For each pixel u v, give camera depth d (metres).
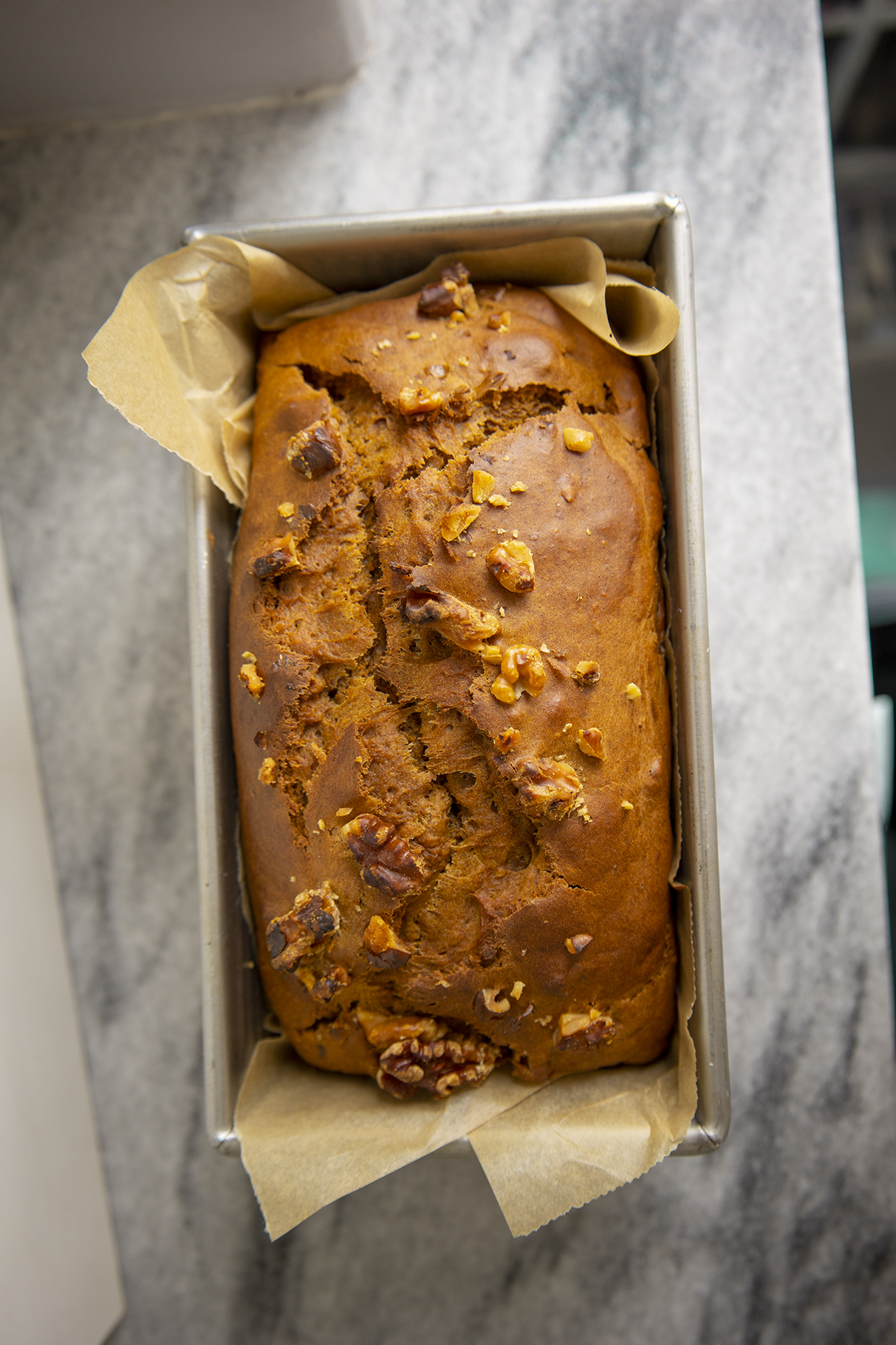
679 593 0.29
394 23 0.35
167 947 0.36
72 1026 0.36
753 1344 0.35
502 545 0.28
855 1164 0.35
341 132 0.35
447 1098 0.30
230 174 0.36
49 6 0.30
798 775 0.35
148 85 0.34
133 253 0.36
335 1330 0.36
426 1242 0.36
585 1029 0.28
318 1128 0.29
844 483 0.35
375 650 0.29
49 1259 0.33
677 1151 0.28
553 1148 0.29
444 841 0.28
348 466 0.29
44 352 0.36
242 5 0.31
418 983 0.29
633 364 0.31
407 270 0.31
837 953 0.35
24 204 0.36
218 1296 0.36
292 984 0.30
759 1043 0.35
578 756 0.28
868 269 0.46
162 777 0.36
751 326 0.35
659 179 0.35
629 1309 0.35
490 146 0.35
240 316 0.31
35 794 0.36
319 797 0.29
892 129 0.46
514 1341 0.35
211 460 0.30
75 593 0.36
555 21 0.35
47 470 0.36
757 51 0.35
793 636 0.35
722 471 0.35
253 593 0.30
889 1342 0.35
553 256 0.30
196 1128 0.36
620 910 0.29
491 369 0.29
